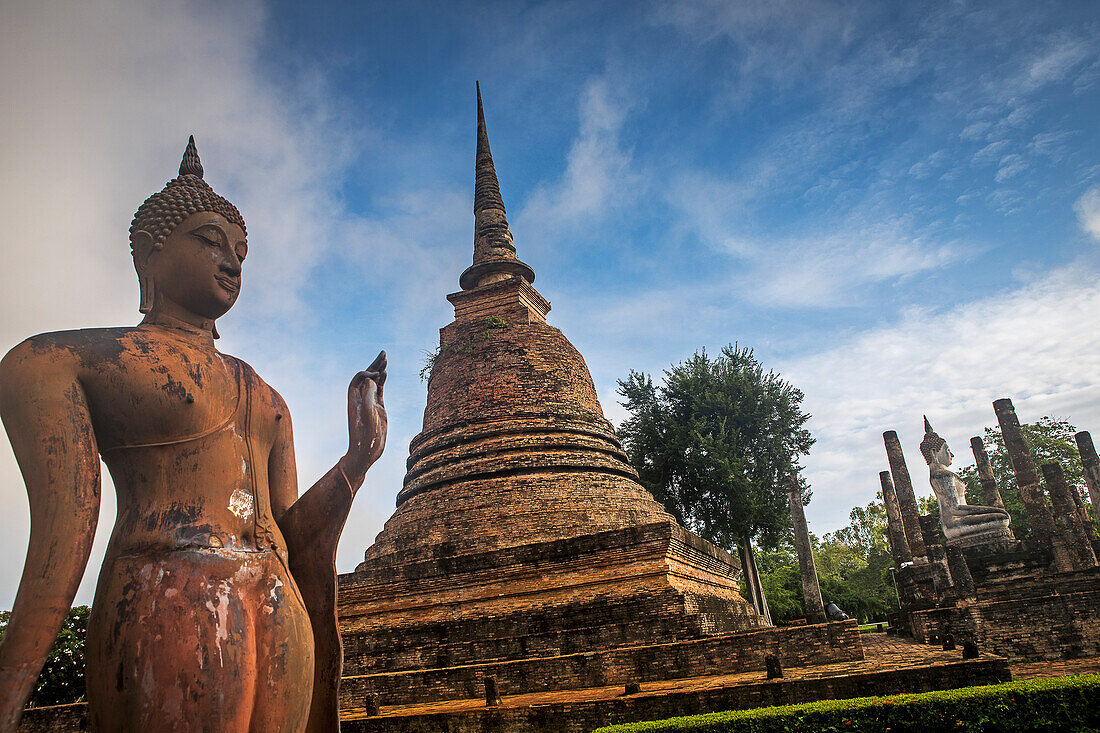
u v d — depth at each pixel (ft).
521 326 97.25
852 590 209.87
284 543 15.42
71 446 12.91
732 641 59.26
